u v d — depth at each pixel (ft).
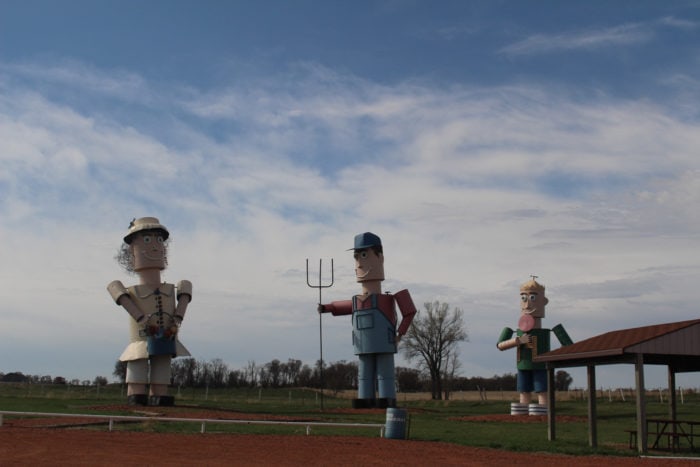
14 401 148.77
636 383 84.38
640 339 85.92
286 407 166.09
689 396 236.84
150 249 145.69
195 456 72.74
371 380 160.76
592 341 94.84
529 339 165.89
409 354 270.67
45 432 88.07
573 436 108.99
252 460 71.46
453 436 103.24
